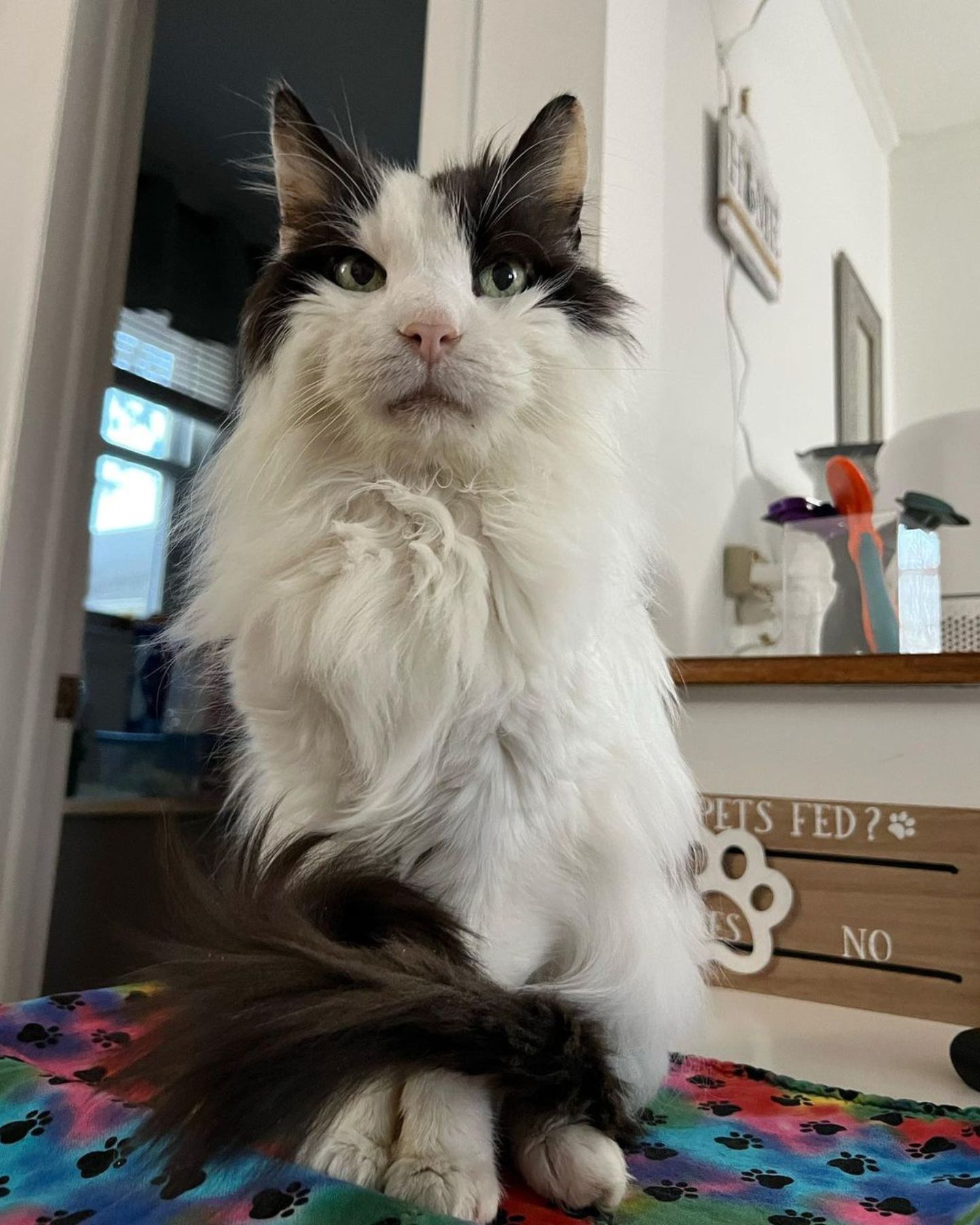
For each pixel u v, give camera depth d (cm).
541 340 63
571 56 114
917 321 127
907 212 128
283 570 58
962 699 91
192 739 161
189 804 151
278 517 60
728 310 134
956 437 113
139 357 176
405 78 147
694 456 124
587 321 68
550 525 58
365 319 61
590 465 62
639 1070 60
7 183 146
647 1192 52
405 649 53
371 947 48
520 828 53
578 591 56
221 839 80
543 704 54
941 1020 88
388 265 66
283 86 83
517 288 68
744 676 100
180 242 185
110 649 168
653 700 66
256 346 69
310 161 71
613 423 67
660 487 100
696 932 70
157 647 136
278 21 160
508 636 54
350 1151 51
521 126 116
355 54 153
